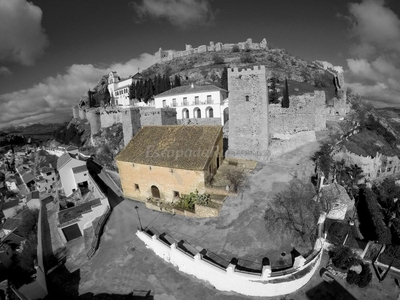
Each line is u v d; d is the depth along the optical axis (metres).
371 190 42.38
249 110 35.50
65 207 38.50
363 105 87.44
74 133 97.56
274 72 106.25
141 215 28.36
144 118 51.59
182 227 24.31
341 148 47.16
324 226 25.28
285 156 38.53
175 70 132.25
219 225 23.42
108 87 112.31
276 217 23.00
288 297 17.03
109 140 66.44
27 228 43.50
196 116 55.97
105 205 30.94
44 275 22.75
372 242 22.80
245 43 148.38
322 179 28.23
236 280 17.20
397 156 53.81
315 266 18.78
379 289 17.92
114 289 19.42
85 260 23.59
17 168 91.69
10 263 30.27
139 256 22.34
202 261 18.50
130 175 31.72
